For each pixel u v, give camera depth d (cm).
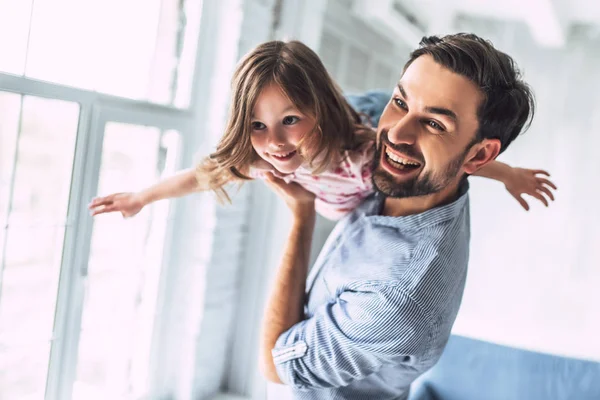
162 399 229
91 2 176
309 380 118
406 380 125
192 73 215
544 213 341
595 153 332
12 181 165
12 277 188
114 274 214
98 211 137
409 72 102
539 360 199
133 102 187
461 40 100
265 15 231
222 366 251
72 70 173
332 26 280
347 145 125
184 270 228
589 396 188
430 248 111
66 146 178
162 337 224
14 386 180
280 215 245
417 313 106
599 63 329
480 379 200
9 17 151
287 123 116
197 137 219
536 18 312
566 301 333
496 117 100
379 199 126
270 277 246
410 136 100
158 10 203
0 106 179
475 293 350
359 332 108
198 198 225
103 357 217
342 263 124
